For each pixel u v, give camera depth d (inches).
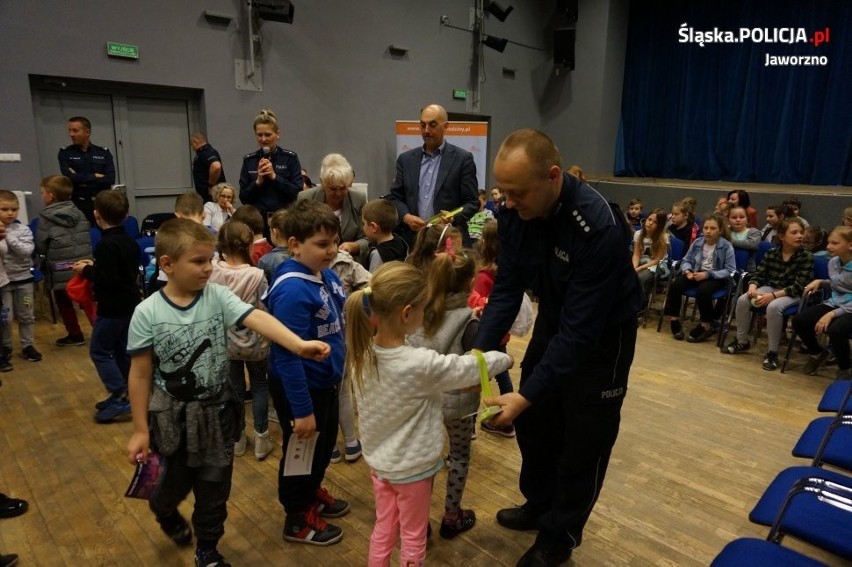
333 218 68.7
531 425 72.7
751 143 320.5
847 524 56.4
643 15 347.6
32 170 188.5
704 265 177.0
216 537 67.6
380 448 59.1
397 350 56.9
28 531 78.4
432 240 86.9
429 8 287.7
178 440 62.1
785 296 152.6
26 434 106.1
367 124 273.3
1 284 130.6
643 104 356.2
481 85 323.0
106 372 109.5
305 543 76.5
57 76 188.7
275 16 225.3
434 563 73.2
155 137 219.9
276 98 239.9
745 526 82.2
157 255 60.8
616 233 55.4
